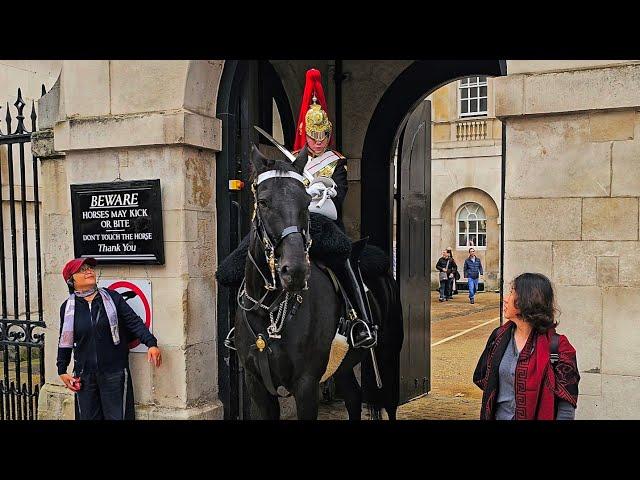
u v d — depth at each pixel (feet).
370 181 23.30
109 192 15.81
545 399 10.01
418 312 23.59
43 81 33.86
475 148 71.56
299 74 23.00
